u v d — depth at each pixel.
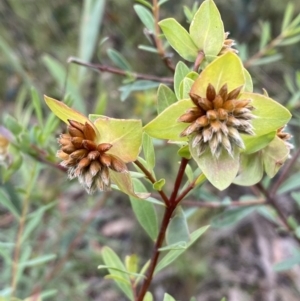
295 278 0.29
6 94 0.33
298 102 0.21
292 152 0.21
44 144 0.17
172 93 0.10
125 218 0.31
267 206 0.19
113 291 0.28
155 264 0.11
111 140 0.09
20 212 0.18
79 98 0.22
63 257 0.23
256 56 0.20
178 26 0.10
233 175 0.09
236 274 0.30
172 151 0.29
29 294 0.21
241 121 0.09
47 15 0.34
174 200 0.11
